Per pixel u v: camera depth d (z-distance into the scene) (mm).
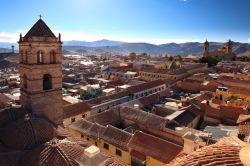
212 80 91188
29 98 37875
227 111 57281
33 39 35781
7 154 27703
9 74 157625
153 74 125312
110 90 95625
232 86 82438
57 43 38938
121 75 140500
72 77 140375
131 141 42031
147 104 71562
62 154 25812
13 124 32062
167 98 78812
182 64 152250
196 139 34312
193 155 12016
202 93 77312
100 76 149750
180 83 94000
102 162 22766
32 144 29547
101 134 46406
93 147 23469
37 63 37469
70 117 59562
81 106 64688
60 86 41094
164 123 51469
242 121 45625
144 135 42312
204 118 60719
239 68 132625
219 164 10320
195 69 135375
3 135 31312
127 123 57156
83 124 50938
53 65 39094
